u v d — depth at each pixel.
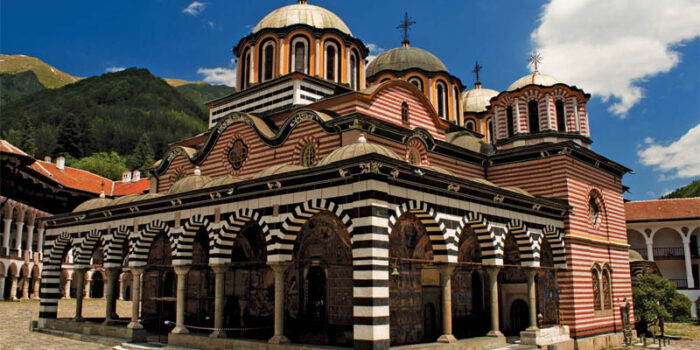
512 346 25.17
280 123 33.09
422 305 25.91
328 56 36.03
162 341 26.56
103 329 29.34
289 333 24.58
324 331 24.83
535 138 34.81
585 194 32.59
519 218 27.06
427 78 39.50
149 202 27.61
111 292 30.16
